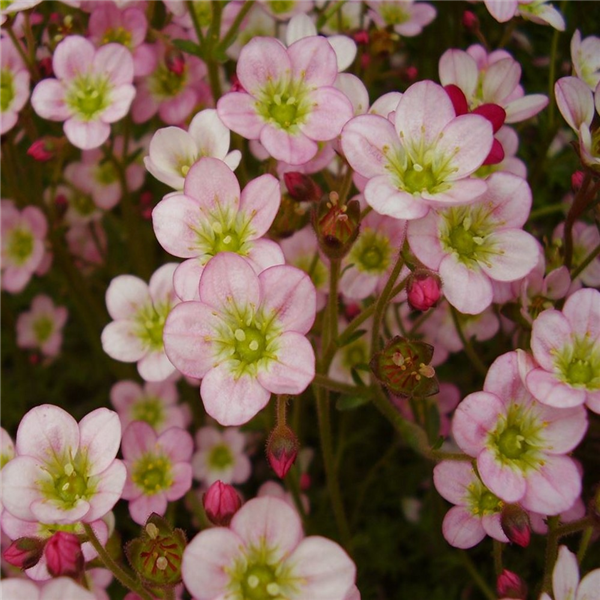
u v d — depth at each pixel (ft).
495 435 0.67
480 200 0.70
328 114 0.72
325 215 0.71
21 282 0.91
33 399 0.99
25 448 0.67
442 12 0.97
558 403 0.65
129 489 0.77
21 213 0.91
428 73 1.00
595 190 0.75
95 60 0.82
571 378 0.67
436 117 0.69
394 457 0.93
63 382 1.00
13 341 0.98
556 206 0.88
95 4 0.85
